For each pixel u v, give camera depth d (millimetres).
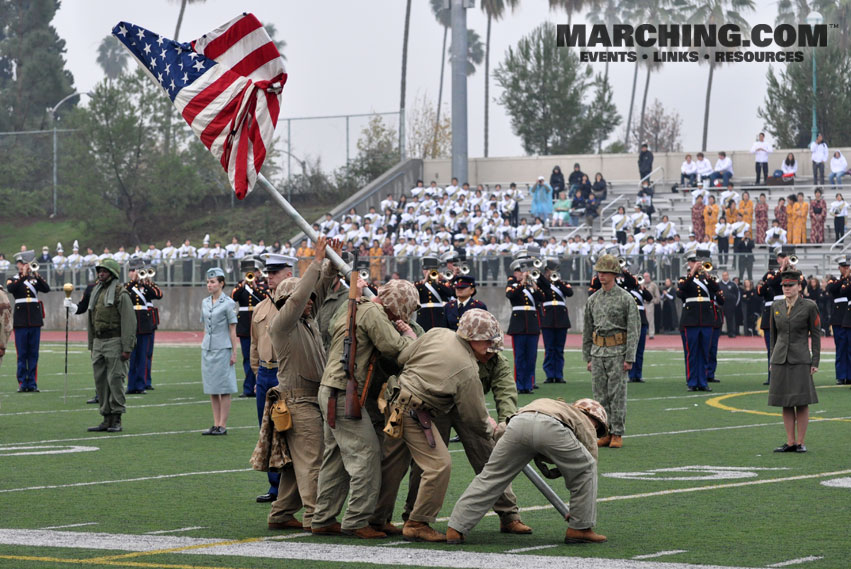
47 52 103750
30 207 75875
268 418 10922
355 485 10375
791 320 15953
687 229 53281
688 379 25797
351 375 10320
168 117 72062
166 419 20750
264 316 13500
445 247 48906
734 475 13961
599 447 16672
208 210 70688
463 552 9695
